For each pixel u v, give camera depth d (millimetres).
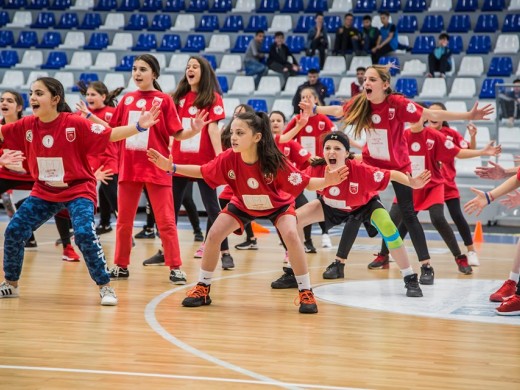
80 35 19359
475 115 6375
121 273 6871
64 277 6922
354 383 3670
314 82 14383
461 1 18250
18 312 5254
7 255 5723
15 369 3787
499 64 16703
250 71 17250
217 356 4148
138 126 5469
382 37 17156
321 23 17281
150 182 6547
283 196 5574
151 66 6535
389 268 8133
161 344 4410
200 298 5676
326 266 8219
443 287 6832
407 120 6512
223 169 5457
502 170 5465
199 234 10258
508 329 5047
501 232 12555
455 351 4395
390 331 4914
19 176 7605
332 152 6055
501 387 3664
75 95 17172
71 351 4184
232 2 19797
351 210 6406
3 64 18641
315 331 4875
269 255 9062
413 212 6879
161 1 19844
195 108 7477
